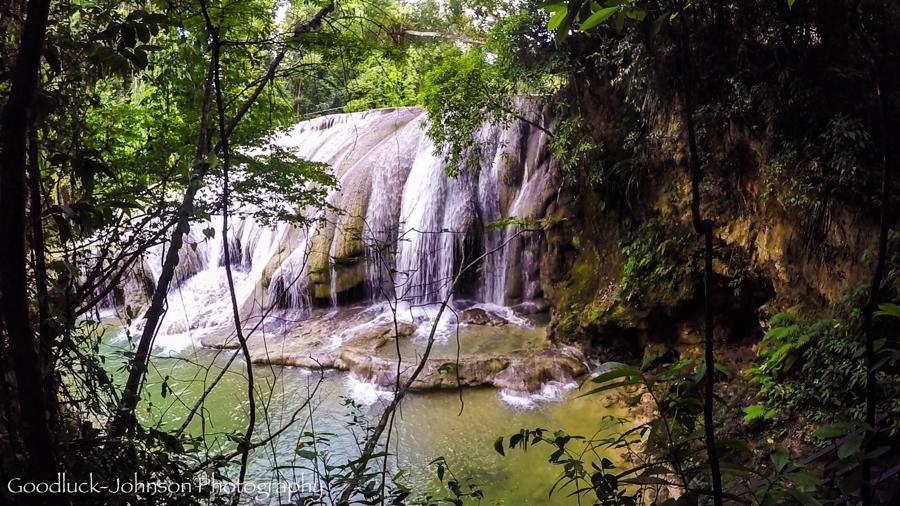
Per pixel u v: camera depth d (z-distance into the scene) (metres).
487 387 8.59
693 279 8.19
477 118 10.19
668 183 8.36
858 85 5.23
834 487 1.65
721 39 6.06
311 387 8.83
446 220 12.51
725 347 8.05
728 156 6.97
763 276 7.14
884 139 1.50
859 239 5.29
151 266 14.06
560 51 9.15
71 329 2.49
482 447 6.92
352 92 6.07
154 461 2.62
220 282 14.78
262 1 4.74
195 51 4.36
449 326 10.96
